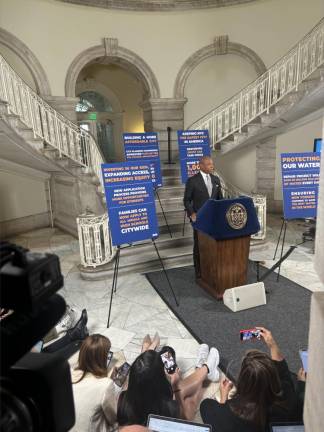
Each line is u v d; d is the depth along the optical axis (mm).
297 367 2514
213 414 1836
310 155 4176
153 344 2668
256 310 3373
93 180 5816
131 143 5637
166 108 7938
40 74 6727
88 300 3742
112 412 1883
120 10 7273
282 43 7219
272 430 1662
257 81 6793
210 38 7648
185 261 4750
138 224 3508
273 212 7914
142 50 7582
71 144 6004
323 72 4785
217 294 3611
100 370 2014
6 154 6180
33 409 489
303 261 4684
